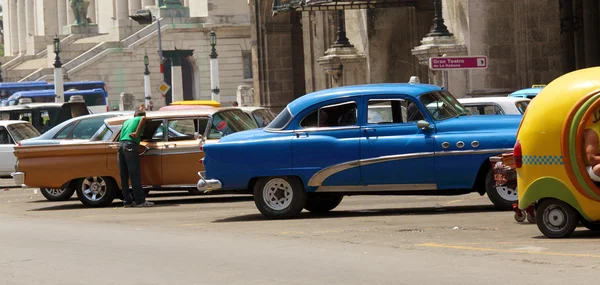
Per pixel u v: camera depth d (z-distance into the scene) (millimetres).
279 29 66250
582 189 16250
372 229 18938
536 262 14023
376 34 50156
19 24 199250
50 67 129000
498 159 19734
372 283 12961
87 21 146000
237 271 14344
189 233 19438
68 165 27250
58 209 27188
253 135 22172
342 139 21547
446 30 40031
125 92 121312
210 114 26859
